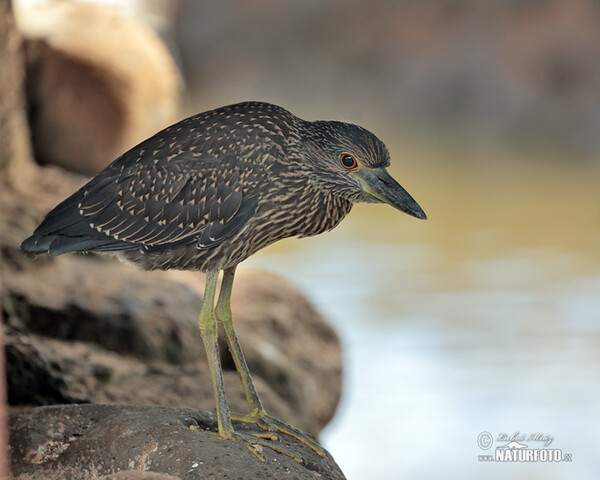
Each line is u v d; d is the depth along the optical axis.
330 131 6.24
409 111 37.44
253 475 5.55
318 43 39.25
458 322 18.08
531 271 21.48
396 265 21.89
